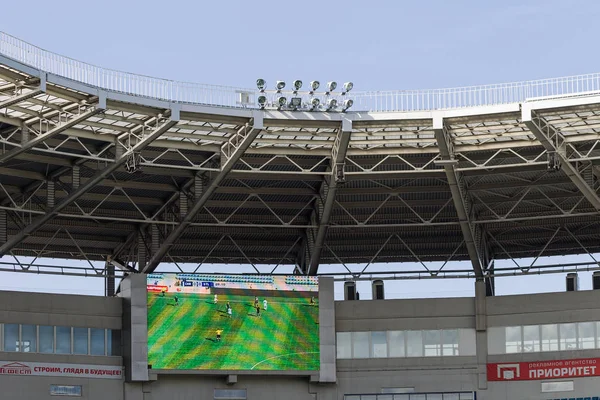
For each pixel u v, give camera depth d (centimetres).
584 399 7519
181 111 6438
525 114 6419
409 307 7844
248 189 7625
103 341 7338
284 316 7581
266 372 7469
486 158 7238
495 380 7700
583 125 6744
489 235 8244
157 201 7738
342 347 7794
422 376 7744
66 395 7131
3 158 6378
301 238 8312
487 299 7800
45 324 7169
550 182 7494
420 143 7144
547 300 7712
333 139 7038
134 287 7338
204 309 7444
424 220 7688
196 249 8344
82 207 7712
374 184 7625
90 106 6300
